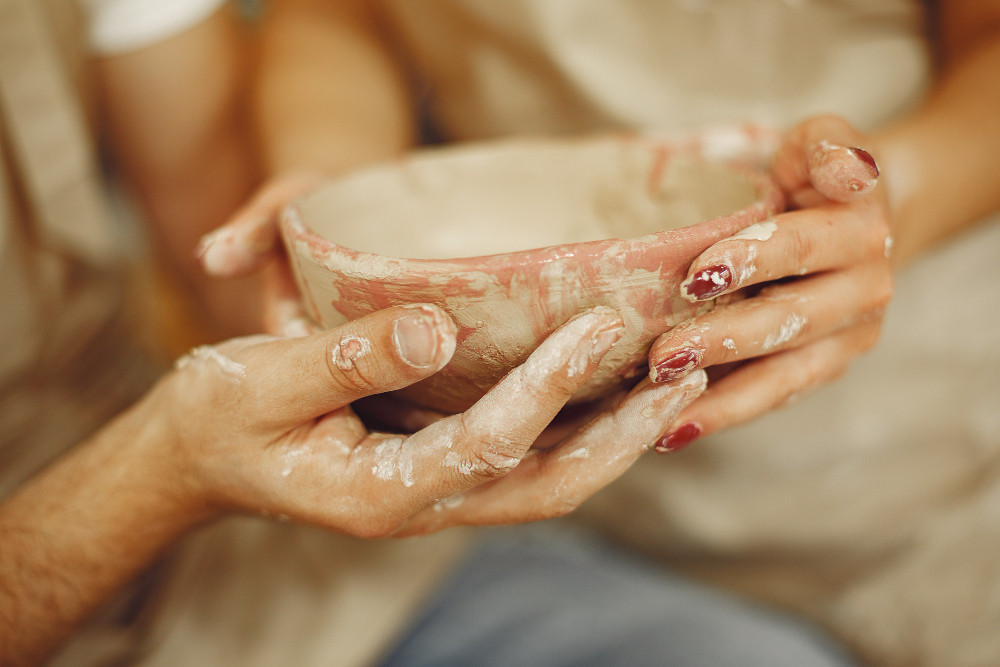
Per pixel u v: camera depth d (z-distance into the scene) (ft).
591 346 1.38
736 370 1.57
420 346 1.36
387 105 2.74
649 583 2.31
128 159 2.90
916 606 2.32
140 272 4.43
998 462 2.27
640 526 2.68
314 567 2.19
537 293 1.42
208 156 2.91
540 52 2.33
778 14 2.21
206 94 2.81
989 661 2.17
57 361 2.17
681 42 2.30
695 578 2.71
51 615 1.74
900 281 2.38
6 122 1.97
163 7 2.57
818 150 1.52
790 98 2.34
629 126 2.41
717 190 1.73
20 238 2.03
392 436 1.48
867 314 1.55
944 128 2.00
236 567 2.14
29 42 1.95
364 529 1.48
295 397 1.44
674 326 1.47
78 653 1.92
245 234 1.71
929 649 2.28
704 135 1.99
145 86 2.66
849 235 1.49
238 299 3.11
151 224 3.10
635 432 1.48
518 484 1.51
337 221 1.79
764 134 1.98
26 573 1.70
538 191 1.92
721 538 2.57
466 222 1.94
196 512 1.65
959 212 2.01
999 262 2.32
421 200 1.89
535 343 1.45
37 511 1.70
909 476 2.39
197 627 2.02
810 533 2.49
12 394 2.04
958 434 2.34
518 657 2.08
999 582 2.19
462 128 2.77
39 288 2.08
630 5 2.25
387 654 2.18
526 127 2.59
